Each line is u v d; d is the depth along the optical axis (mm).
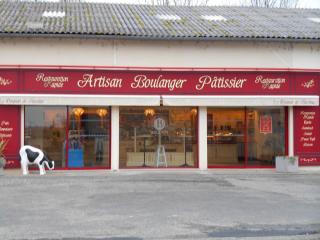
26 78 17688
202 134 18766
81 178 15953
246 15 22625
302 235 8508
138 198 12047
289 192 13141
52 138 18172
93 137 18328
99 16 20641
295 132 19109
